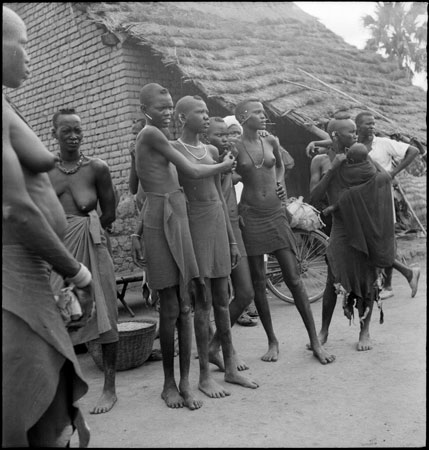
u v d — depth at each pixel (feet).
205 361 11.15
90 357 14.62
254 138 13.07
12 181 5.65
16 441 5.89
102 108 25.18
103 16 23.79
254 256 12.94
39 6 27.66
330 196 13.51
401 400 10.11
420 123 27.78
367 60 35.47
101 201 11.32
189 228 10.72
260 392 10.98
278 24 37.09
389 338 14.11
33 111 29.01
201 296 11.01
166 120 10.36
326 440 8.68
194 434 9.20
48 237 5.93
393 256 13.32
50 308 6.28
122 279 17.58
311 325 12.86
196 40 25.38
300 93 24.44
